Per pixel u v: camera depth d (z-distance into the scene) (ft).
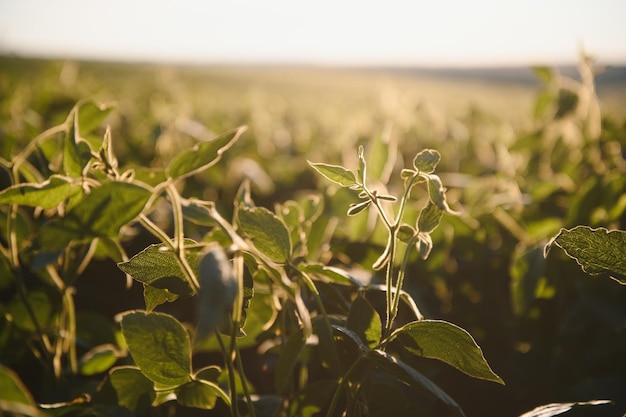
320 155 6.68
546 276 2.38
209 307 1.08
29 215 3.37
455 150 6.03
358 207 1.42
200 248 1.36
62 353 2.16
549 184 3.26
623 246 1.47
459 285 2.93
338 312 1.87
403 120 6.56
